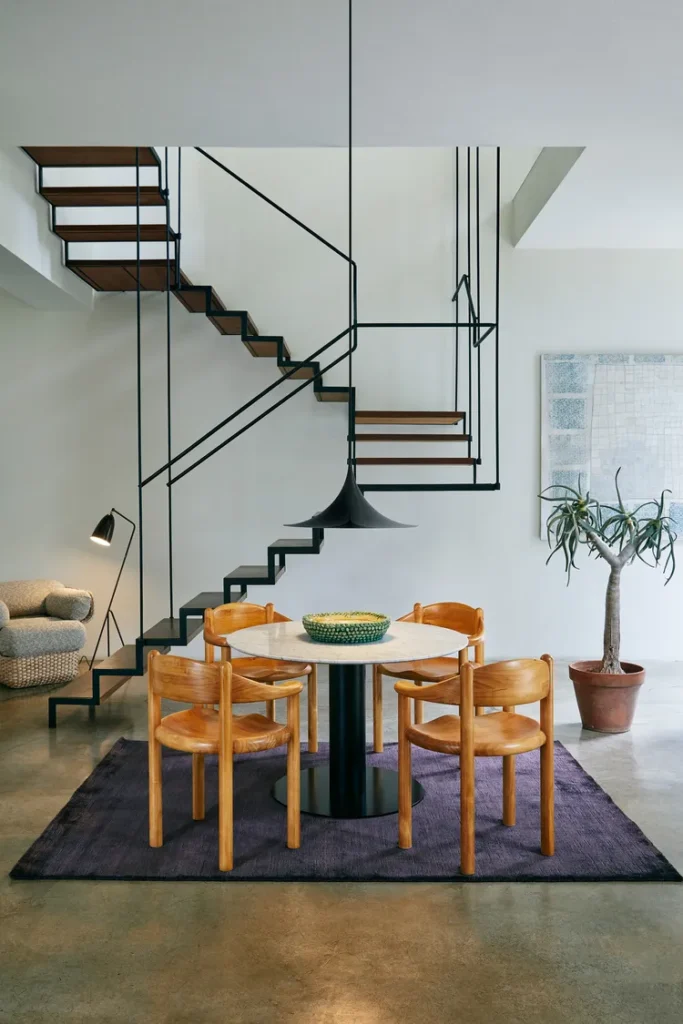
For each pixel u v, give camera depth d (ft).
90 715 18.62
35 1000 8.07
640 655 23.63
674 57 12.78
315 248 23.45
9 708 19.19
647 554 23.52
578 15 11.64
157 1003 8.02
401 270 23.45
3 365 23.32
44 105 14.34
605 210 20.04
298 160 23.48
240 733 11.20
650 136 15.64
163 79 13.46
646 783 14.14
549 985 8.30
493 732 11.21
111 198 18.92
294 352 23.45
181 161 23.29
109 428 23.35
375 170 23.44
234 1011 7.89
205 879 10.58
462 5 11.39
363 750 13.16
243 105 14.39
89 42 12.29
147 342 23.27
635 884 10.51
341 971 8.54
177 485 23.39
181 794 13.69
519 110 14.60
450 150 23.43
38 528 23.44
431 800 13.39
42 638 20.88
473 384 23.49
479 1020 7.75
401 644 12.66
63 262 20.42
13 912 9.78
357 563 23.53
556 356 23.22
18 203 17.57
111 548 23.43
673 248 23.26
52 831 12.07
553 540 23.43
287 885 10.44
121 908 9.86
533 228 21.48
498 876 10.58
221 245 23.43
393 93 13.94
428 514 23.57
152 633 18.19
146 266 20.10
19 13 11.51
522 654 23.58
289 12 11.53
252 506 23.39
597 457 23.29
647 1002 8.03
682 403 23.26
